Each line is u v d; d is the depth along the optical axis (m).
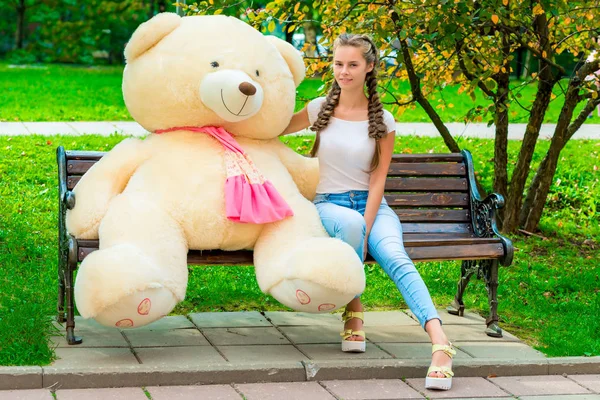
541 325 5.54
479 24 6.67
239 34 4.68
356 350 4.73
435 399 4.23
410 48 6.56
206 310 5.55
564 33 7.35
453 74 7.44
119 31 28.69
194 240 4.48
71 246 4.41
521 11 6.61
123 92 4.70
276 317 5.43
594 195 8.77
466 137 11.47
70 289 4.62
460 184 5.82
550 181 7.66
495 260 5.23
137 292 4.00
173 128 4.65
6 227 6.67
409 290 4.52
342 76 4.77
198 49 4.54
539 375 4.70
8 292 5.31
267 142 4.89
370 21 6.36
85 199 4.51
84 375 4.09
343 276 4.19
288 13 7.03
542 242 7.46
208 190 4.45
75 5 29.16
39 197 7.58
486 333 5.30
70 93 16.33
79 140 9.83
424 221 5.73
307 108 5.04
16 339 4.39
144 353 4.54
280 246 4.49
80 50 28.50
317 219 4.67
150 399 4.00
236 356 4.59
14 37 31.14
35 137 9.84
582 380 4.65
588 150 10.77
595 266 6.92
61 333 4.83
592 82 7.14
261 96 4.54
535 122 7.48
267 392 4.19
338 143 4.80
